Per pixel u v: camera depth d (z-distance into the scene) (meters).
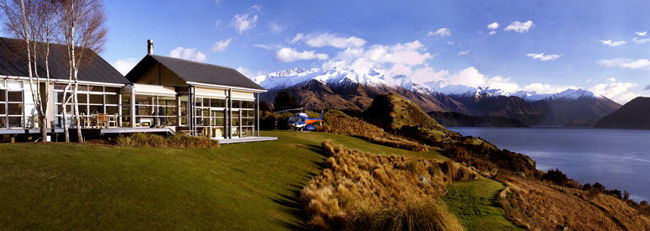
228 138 22.98
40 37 16.38
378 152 28.14
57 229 6.21
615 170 69.19
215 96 22.86
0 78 16.09
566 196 26.00
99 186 8.68
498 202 18.23
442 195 19.17
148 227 6.94
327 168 17.52
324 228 9.30
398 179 18.88
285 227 8.91
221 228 7.70
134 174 10.15
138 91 20.06
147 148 14.85
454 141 46.31
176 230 7.08
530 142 160.00
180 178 10.72
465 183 22.95
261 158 17.28
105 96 19.81
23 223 6.24
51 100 17.72
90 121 18.91
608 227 20.81
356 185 14.98
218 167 13.61
